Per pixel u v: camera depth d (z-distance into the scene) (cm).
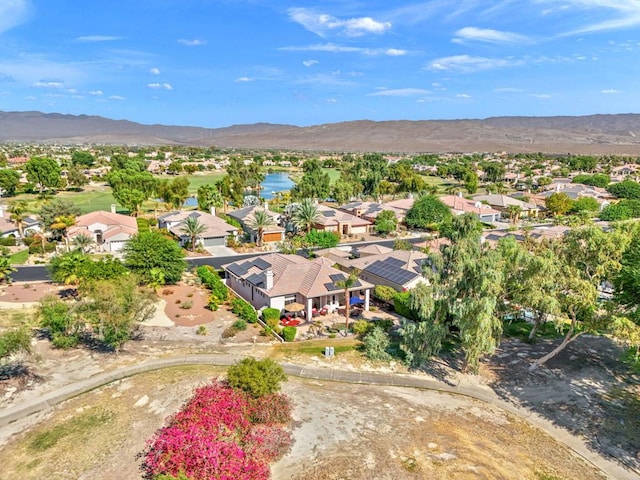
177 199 11069
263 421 2931
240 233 9062
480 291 3712
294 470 2541
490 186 17225
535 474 2612
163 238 6175
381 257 6178
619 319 3219
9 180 13400
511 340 4559
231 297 5600
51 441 2800
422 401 3375
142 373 3675
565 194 12281
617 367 3947
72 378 3581
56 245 7738
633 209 11150
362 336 4550
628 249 3834
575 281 3472
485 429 3041
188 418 2741
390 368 3912
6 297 5503
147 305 4309
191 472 2314
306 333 4650
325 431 2895
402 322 4881
